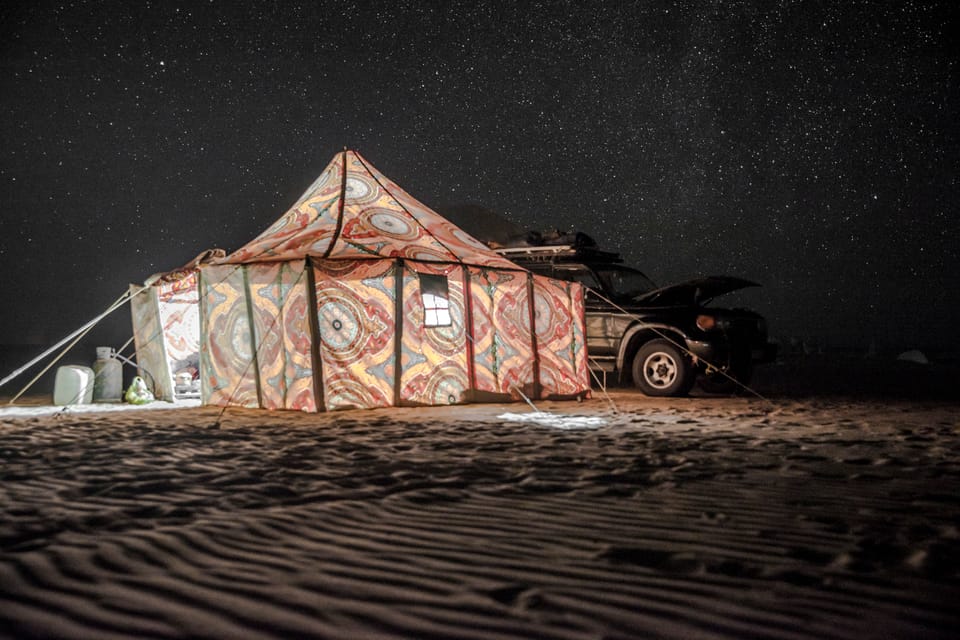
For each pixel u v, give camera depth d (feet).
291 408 26.20
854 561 8.96
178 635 6.64
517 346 29.71
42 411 27.09
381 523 10.90
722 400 30.76
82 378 29.91
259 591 7.86
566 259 34.37
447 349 27.96
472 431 21.03
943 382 42.09
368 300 26.63
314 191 31.60
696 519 11.12
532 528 10.63
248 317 27.48
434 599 7.66
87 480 14.15
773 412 26.11
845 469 15.19
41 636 6.58
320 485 13.64
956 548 9.51
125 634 6.64
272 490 13.14
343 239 27.40
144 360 32.04
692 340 31.19
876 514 11.39
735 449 17.85
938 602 7.60
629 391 35.73
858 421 23.45
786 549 9.52
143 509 11.71
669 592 7.89
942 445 18.43
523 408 27.14
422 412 25.72
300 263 25.86
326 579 8.29
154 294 31.01
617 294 34.24
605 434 20.48
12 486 13.61
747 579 8.34
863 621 7.09
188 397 31.58
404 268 26.63
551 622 7.04
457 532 10.41
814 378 44.96
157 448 18.16
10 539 9.92
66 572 8.43
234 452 17.52
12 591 7.77
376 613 7.23
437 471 15.06
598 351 33.27
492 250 33.60
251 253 27.96
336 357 26.04
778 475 14.57
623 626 6.95
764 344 33.91
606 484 13.71
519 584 8.16
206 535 10.16
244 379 27.63
